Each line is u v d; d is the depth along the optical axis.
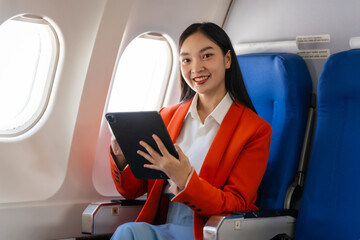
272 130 2.41
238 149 2.13
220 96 2.25
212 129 2.23
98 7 2.56
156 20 2.84
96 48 2.62
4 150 2.64
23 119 2.74
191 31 2.19
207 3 3.06
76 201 2.83
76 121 2.72
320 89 2.24
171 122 2.36
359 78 2.11
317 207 2.16
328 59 2.23
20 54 2.70
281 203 2.31
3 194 2.61
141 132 1.88
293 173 2.35
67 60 2.65
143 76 3.13
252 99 2.53
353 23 2.46
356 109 2.14
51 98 2.72
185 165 1.90
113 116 1.89
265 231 2.08
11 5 2.36
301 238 2.18
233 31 3.12
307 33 2.67
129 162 2.04
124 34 2.74
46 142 2.74
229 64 2.24
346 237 2.05
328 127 2.21
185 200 1.94
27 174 2.69
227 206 2.00
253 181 2.12
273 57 2.45
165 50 3.06
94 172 2.88
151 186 2.39
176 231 2.08
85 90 2.69
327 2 2.58
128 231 1.97
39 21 2.52
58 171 2.78
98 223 2.41
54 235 2.76
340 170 2.13
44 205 2.71
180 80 2.41
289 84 2.36
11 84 2.71
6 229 2.61
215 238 1.84
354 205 2.06
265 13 2.92
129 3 2.58
